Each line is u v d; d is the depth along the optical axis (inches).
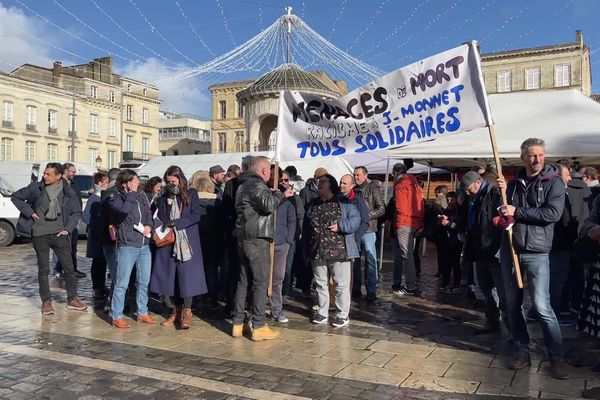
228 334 228.7
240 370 181.2
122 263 238.8
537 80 1705.2
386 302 294.7
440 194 347.6
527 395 157.8
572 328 236.7
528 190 175.8
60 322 247.4
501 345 210.1
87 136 2108.8
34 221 260.5
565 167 234.4
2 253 522.6
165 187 242.5
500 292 213.6
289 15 598.9
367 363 188.1
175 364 187.8
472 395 158.4
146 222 241.6
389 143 242.4
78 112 2071.9
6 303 288.4
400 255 319.6
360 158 586.9
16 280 362.3
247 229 215.3
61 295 312.3
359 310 275.1
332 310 275.3
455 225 314.5
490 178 232.8
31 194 264.8
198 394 159.9
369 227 294.2
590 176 286.8
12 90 1859.0
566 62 1663.4
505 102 366.9
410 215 309.3
